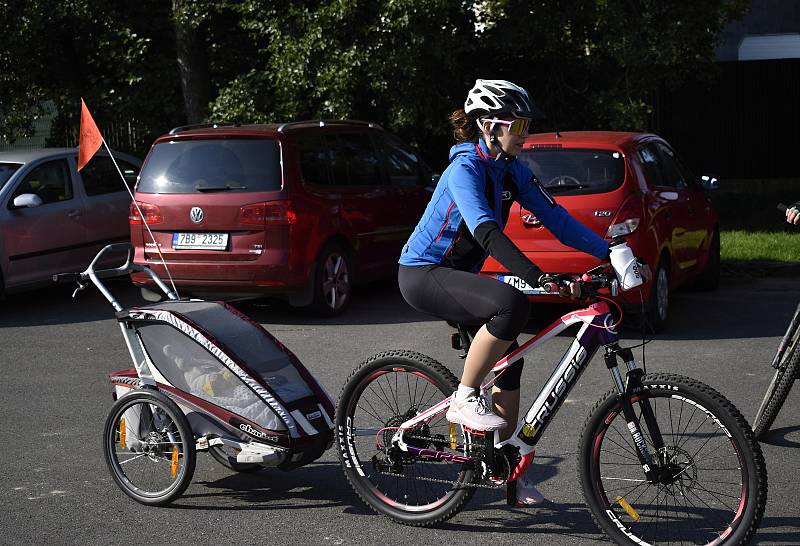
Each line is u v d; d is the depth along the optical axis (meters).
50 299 13.20
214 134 11.38
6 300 13.22
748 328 10.55
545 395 5.11
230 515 5.65
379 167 12.71
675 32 15.79
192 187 11.25
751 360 9.12
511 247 4.76
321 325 11.20
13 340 10.70
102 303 12.85
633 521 5.05
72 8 17.20
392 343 10.20
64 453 6.80
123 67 18.20
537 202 5.25
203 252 11.20
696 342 9.92
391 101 16.39
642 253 9.79
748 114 21.84
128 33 17.45
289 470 6.38
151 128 18.78
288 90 16.19
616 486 5.12
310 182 11.38
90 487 6.13
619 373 4.99
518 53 17.59
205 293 12.16
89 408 7.96
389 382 5.49
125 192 13.95
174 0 17.17
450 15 16.00
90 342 10.55
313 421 5.77
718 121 21.91
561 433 7.03
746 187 21.98
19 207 12.55
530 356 9.37
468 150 5.03
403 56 15.30
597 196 9.78
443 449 5.37
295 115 16.42
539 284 4.75
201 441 5.87
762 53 26.39
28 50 18.27
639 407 4.96
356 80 15.56
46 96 18.88
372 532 5.37
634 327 10.42
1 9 17.17
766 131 21.84
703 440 4.95
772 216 18.45
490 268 10.01
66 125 19.89
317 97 16.11
